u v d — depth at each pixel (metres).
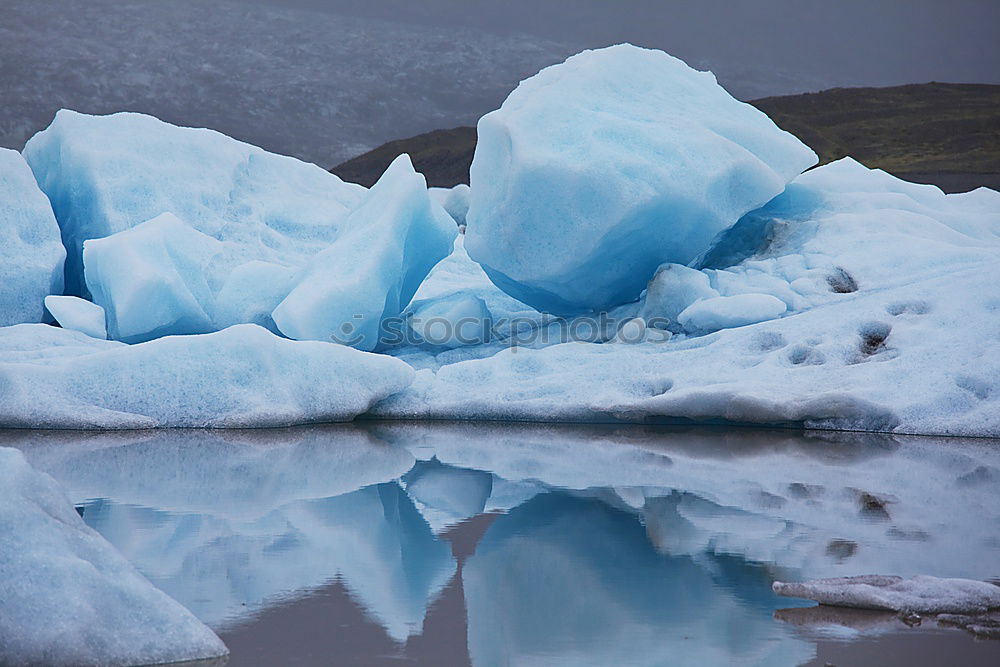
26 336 36.50
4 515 12.34
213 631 12.92
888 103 190.50
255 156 52.72
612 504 21.41
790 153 42.97
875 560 16.58
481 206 41.53
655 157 39.66
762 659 12.05
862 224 42.38
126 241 40.41
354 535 18.64
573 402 34.44
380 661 12.02
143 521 19.66
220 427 32.44
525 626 13.35
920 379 32.22
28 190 43.66
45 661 11.48
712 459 27.27
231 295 42.84
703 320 38.28
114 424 31.69
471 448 29.41
